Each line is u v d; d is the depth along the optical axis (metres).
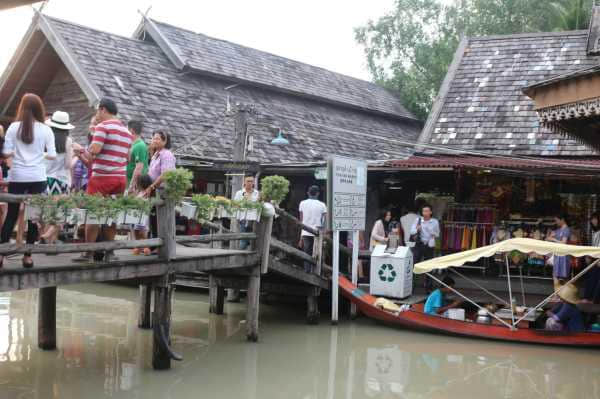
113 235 8.03
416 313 11.33
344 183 12.09
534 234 14.62
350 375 8.77
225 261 9.61
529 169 13.85
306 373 8.80
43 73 18.06
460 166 14.16
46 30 16.67
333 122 22.12
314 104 22.67
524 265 15.02
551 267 14.77
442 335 11.28
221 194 16.75
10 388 7.57
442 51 30.33
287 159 17.78
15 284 6.41
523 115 17.61
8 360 8.81
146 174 8.77
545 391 8.21
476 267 14.95
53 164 8.12
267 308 13.79
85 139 16.42
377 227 14.23
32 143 7.16
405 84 29.94
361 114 24.58
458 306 12.58
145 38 20.44
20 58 17.28
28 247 6.38
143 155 8.87
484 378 8.74
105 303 13.42
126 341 10.16
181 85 18.67
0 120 19.36
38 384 7.77
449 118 18.17
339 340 10.81
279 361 9.39
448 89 18.94
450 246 15.50
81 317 11.92
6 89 18.08
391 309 11.67
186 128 16.89
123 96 16.45
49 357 9.04
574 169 13.73
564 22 25.53
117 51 18.23
